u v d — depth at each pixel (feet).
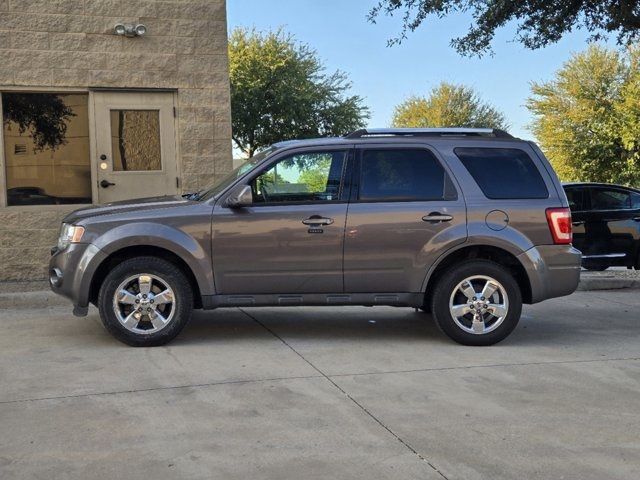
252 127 100.58
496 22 37.55
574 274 22.22
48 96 33.60
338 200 21.91
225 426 14.90
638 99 101.81
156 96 34.99
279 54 101.19
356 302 22.07
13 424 14.97
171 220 21.34
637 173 106.22
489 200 22.03
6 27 32.40
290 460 13.16
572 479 12.44
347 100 104.17
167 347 21.70
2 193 32.89
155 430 14.65
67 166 34.06
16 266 33.01
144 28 34.19
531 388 17.79
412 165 22.34
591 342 23.12
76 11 33.42
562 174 114.11
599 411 16.05
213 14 35.58
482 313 22.12
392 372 19.15
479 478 12.46
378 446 13.87
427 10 36.55
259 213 21.54
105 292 21.13
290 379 18.38
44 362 19.88
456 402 16.60
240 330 24.41
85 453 13.44
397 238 21.76
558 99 114.11
